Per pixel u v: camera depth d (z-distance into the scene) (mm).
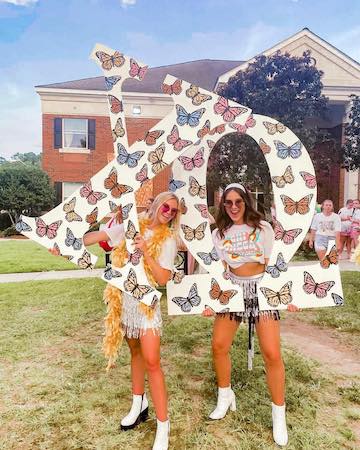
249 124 2479
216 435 2430
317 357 3711
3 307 5539
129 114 17109
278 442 2309
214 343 2510
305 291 2393
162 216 2314
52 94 17000
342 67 15602
